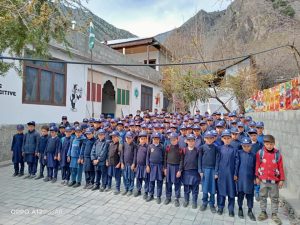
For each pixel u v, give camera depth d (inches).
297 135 239.8
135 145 271.7
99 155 281.1
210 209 233.9
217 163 228.4
